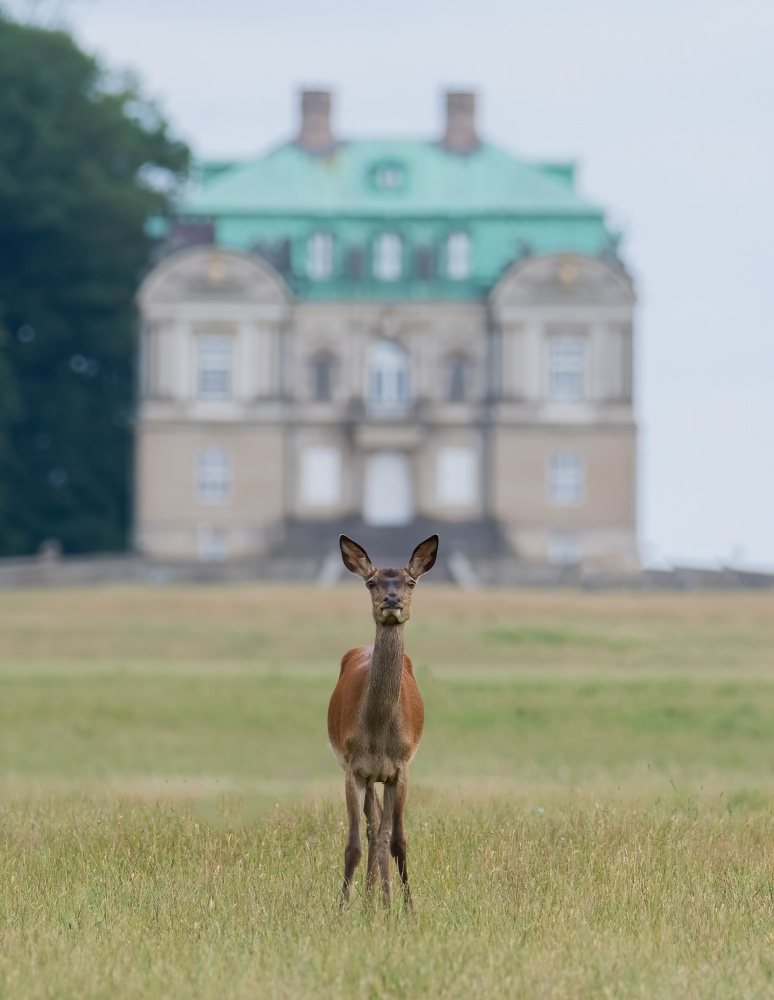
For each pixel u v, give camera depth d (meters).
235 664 170.88
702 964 39.69
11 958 40.25
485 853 53.59
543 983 37.38
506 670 161.50
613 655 177.38
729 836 58.44
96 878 49.91
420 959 39.88
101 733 120.50
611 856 53.19
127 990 37.34
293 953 40.75
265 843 55.09
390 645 48.31
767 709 130.62
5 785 90.50
